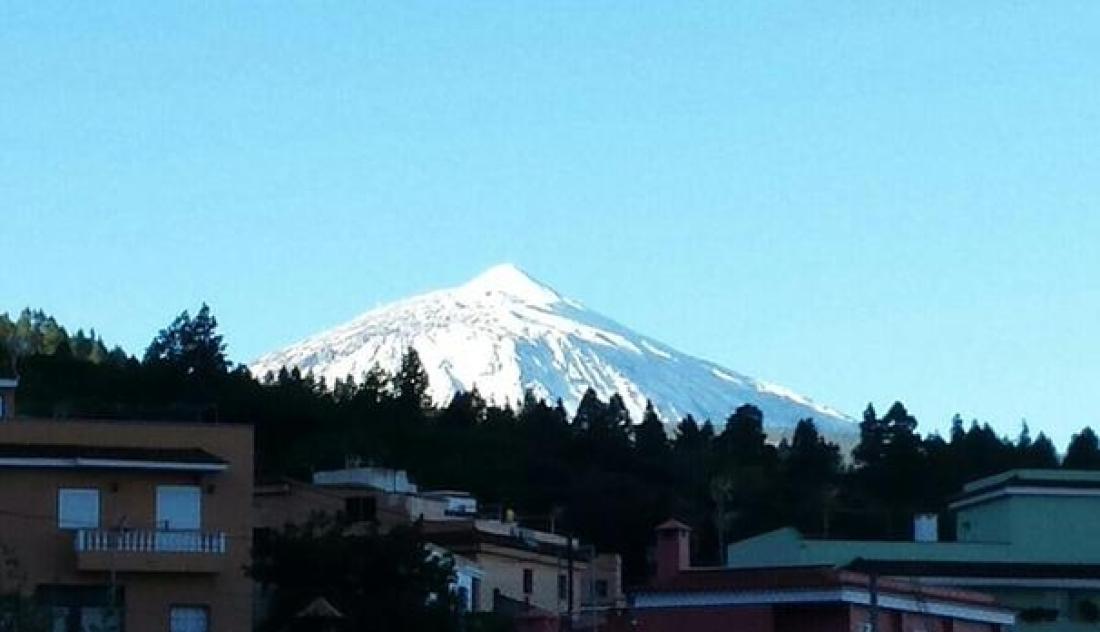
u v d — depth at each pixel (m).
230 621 81.19
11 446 80.44
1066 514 105.94
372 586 79.38
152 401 157.50
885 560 101.56
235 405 154.88
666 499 157.50
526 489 159.62
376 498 112.38
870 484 183.88
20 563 78.69
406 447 162.62
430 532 108.75
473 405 194.38
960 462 186.75
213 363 168.75
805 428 194.00
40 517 80.00
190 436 82.75
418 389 193.25
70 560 79.94
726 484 159.62
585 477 162.75
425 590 80.12
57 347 195.62
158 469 81.06
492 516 127.12
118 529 80.12
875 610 73.81
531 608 99.62
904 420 194.88
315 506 107.94
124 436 82.25
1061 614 99.81
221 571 81.25
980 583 99.56
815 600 78.38
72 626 79.62
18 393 150.75
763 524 161.88
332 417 159.75
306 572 79.31
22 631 70.81
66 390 156.50
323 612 74.62
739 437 199.88
